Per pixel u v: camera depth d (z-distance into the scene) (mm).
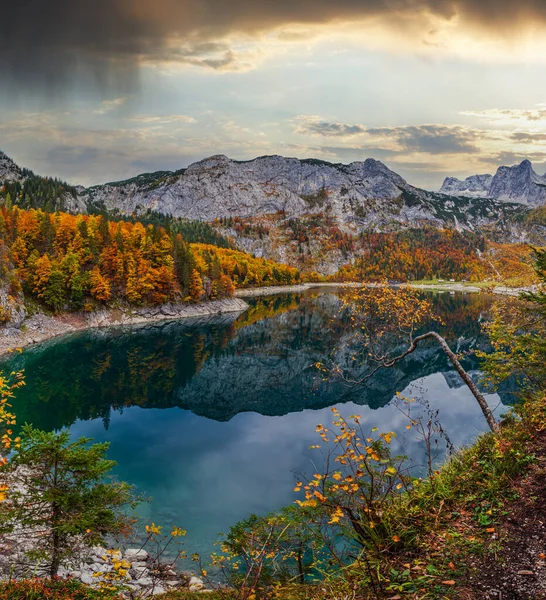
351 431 8141
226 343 90062
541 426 9664
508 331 16438
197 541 20859
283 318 127938
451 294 170250
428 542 6754
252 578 8680
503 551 5945
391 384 49875
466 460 9516
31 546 12430
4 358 71750
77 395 53469
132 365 70375
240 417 45625
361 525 7336
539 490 7176
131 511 24031
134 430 41281
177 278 135000
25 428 10172
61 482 10305
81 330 100875
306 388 56656
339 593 6277
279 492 27125
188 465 32062
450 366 58219
